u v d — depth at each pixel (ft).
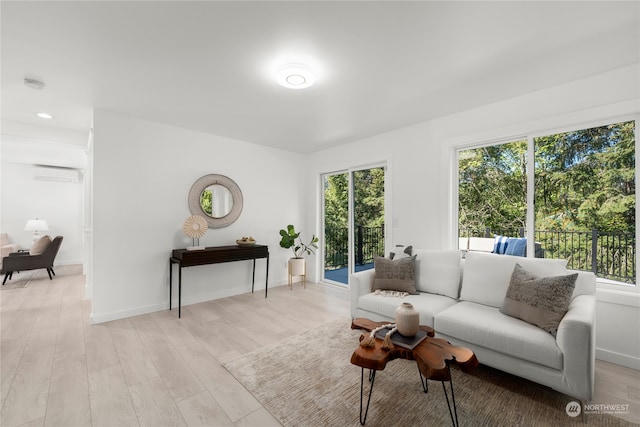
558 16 5.42
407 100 9.36
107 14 5.33
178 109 10.16
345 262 15.61
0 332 9.19
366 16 5.42
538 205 9.04
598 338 7.70
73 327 9.66
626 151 7.68
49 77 7.80
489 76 7.79
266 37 6.07
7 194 19.83
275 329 9.64
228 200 13.74
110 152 10.43
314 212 16.83
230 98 9.20
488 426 5.16
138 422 5.27
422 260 9.61
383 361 4.88
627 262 7.66
